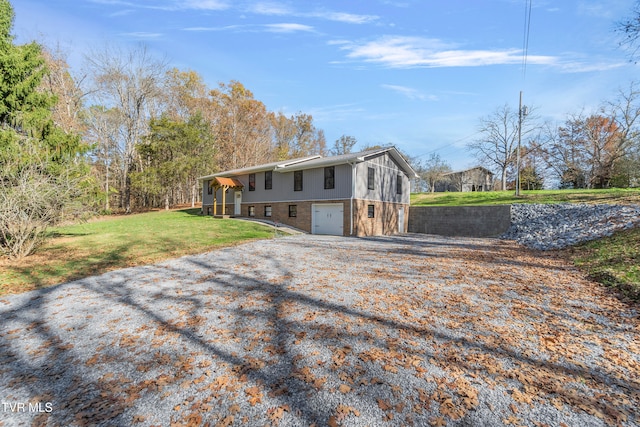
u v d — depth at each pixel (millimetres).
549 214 16109
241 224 18812
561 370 3254
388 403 2727
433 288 6285
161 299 5777
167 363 3508
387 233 20562
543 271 7754
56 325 4664
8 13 12352
